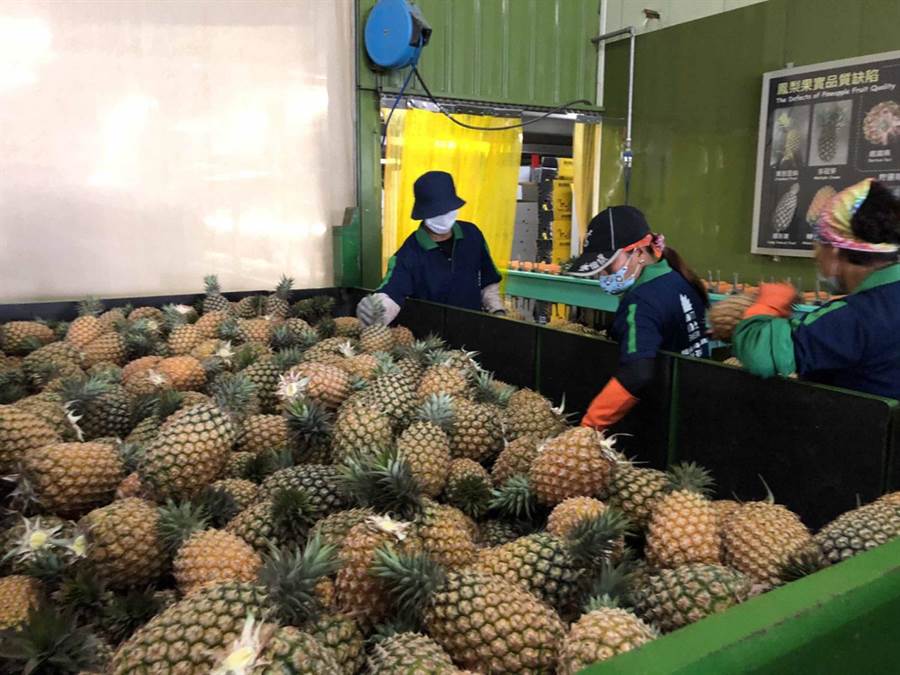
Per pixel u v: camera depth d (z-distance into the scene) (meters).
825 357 2.53
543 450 2.29
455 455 2.76
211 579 1.70
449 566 1.85
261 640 1.27
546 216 9.30
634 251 3.33
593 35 7.91
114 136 5.52
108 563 1.80
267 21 5.96
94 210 5.52
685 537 1.91
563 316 8.12
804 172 6.11
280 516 2.01
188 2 5.63
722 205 6.92
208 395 3.48
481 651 1.52
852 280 2.67
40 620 1.47
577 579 1.80
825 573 1.33
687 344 3.28
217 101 5.87
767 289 2.75
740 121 6.64
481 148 7.24
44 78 5.23
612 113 7.96
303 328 4.63
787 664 1.16
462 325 4.52
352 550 1.74
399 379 3.07
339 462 2.45
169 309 5.11
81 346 4.31
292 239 6.38
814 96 5.96
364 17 6.38
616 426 3.31
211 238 6.01
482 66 7.18
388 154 6.71
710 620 1.16
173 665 1.29
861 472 2.32
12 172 5.21
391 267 5.19
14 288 5.32
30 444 2.32
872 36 5.57
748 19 6.47
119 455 2.41
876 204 2.56
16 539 1.92
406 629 1.63
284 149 6.21
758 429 2.66
